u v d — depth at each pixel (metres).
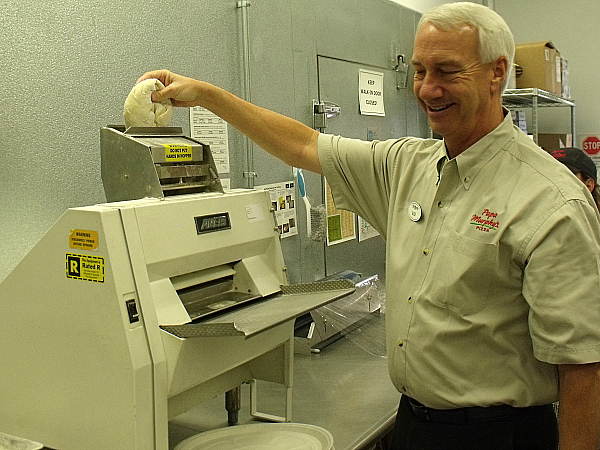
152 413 1.22
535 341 1.26
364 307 2.56
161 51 1.93
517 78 3.96
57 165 1.65
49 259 1.26
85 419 1.24
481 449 1.35
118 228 1.21
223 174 2.19
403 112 3.38
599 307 1.21
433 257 1.39
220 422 1.69
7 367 1.35
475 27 1.27
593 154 4.96
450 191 1.41
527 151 1.35
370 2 3.03
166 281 1.31
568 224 1.21
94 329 1.21
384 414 1.70
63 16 1.64
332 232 2.78
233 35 2.21
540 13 5.06
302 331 2.30
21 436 1.34
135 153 1.41
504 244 1.29
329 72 2.73
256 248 1.60
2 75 1.51
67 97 1.66
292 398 1.75
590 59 4.93
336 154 1.73
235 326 1.17
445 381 1.36
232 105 1.75
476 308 1.32
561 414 1.28
